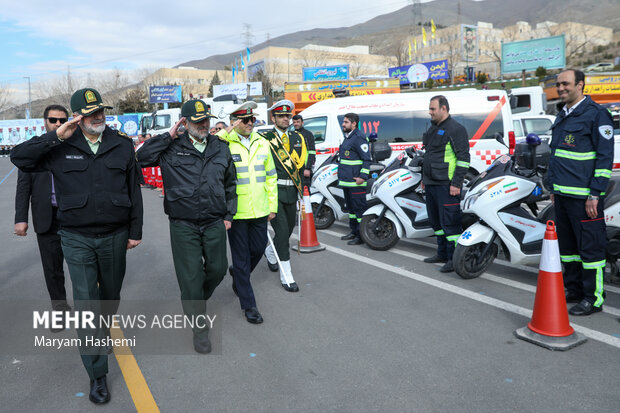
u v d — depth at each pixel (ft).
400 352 11.56
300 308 14.74
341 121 35.35
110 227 10.62
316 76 195.11
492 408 9.11
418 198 20.88
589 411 8.93
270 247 18.69
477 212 16.55
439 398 9.50
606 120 12.78
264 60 322.14
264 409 9.30
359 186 22.84
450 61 303.07
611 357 11.02
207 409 9.38
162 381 10.52
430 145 18.38
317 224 27.14
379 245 21.74
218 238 12.10
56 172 10.21
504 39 371.15
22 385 10.55
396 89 75.20
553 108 80.12
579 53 315.78
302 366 11.00
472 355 11.30
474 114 33.60
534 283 16.67
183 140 11.81
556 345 11.47
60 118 12.95
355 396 9.67
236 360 11.41
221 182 12.04
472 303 14.78
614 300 14.78
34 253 23.73
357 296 15.67
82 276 10.19
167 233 27.27
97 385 9.88
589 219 13.29
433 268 18.81
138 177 11.27
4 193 52.03
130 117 135.85
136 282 18.08
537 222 16.61
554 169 13.78
